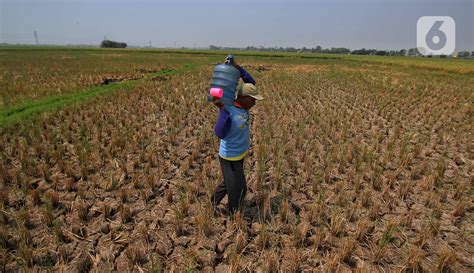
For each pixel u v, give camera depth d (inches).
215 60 1430.9
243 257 113.6
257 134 260.7
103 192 159.5
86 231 124.8
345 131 256.5
